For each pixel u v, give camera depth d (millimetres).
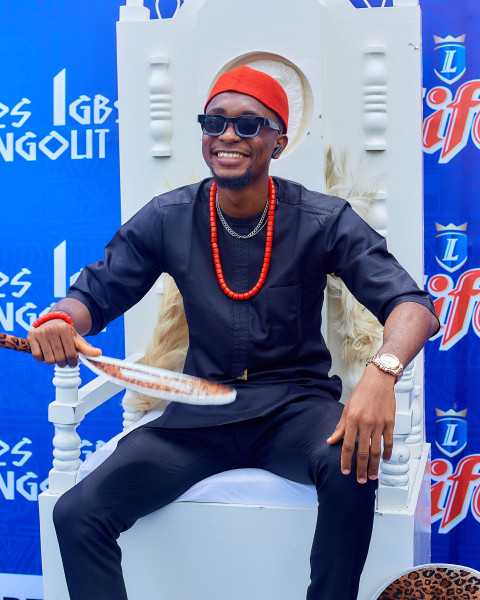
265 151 1906
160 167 2490
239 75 1911
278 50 2336
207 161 1938
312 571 1702
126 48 2471
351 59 2336
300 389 1967
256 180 1920
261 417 1870
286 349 1981
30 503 2971
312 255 1963
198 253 2006
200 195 2041
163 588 1927
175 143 2473
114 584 1738
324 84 2346
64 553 1744
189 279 1996
